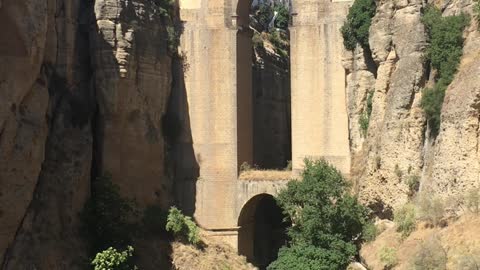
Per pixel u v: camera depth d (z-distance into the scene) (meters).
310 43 47.84
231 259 45.56
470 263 25.08
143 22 45.31
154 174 46.31
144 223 44.25
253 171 49.19
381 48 41.31
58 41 40.59
